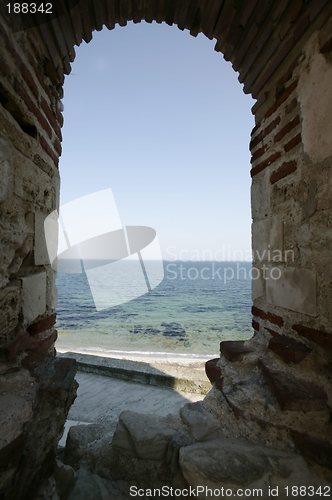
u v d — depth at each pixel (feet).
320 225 4.05
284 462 3.78
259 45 5.41
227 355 5.65
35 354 4.55
